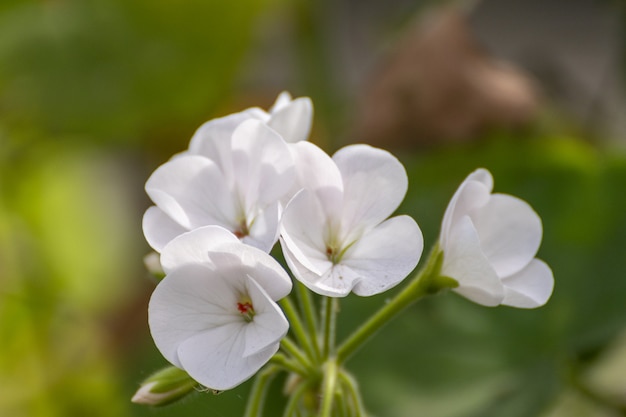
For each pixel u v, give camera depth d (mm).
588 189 754
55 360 817
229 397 706
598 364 727
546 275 575
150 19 867
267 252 544
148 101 896
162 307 544
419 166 773
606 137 831
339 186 559
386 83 811
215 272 543
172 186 570
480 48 808
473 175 562
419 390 725
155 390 564
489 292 562
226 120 581
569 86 875
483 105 787
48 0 888
